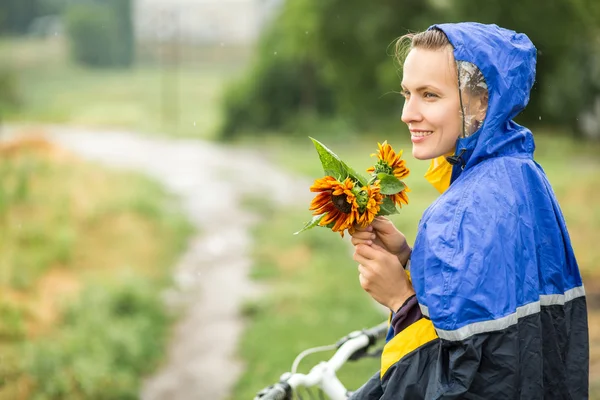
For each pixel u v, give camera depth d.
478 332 1.39
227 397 6.64
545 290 1.60
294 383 2.05
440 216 1.49
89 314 8.14
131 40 57.88
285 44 28.61
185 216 14.84
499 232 1.46
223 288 10.19
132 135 30.73
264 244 12.41
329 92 29.28
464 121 1.54
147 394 6.89
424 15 17.53
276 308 8.84
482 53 1.50
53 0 60.97
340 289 9.28
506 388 1.41
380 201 1.58
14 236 10.80
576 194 13.11
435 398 1.42
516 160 1.58
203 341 8.17
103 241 12.04
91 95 44.78
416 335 1.54
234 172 20.89
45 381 6.43
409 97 1.63
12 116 35.25
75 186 15.05
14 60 53.25
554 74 14.51
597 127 20.70
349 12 18.88
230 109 29.53
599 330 5.93
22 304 8.27
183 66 57.59
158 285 10.24
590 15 8.29
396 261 1.61
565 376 1.61
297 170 21.06
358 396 1.69
